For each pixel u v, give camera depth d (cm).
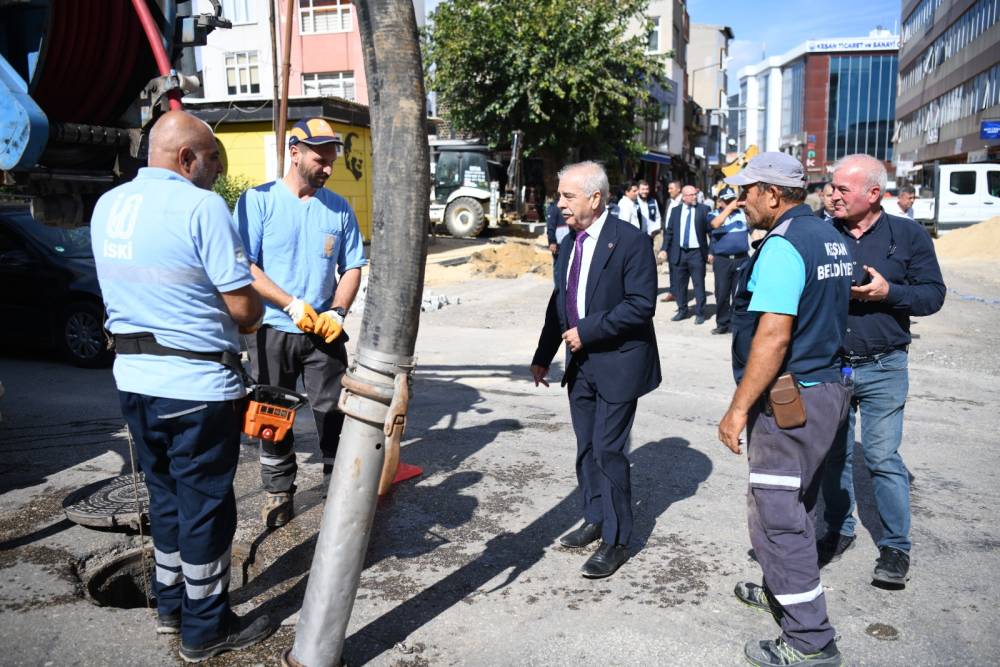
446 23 2600
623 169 3102
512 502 450
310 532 405
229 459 287
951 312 1145
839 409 285
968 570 366
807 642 282
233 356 288
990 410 645
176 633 309
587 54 2534
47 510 429
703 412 634
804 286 274
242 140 1784
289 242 397
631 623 320
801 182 289
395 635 311
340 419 424
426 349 884
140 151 427
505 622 321
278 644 302
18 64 383
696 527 416
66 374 757
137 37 414
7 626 313
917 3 6294
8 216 835
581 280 368
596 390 374
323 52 2780
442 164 2500
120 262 272
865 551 389
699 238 1048
